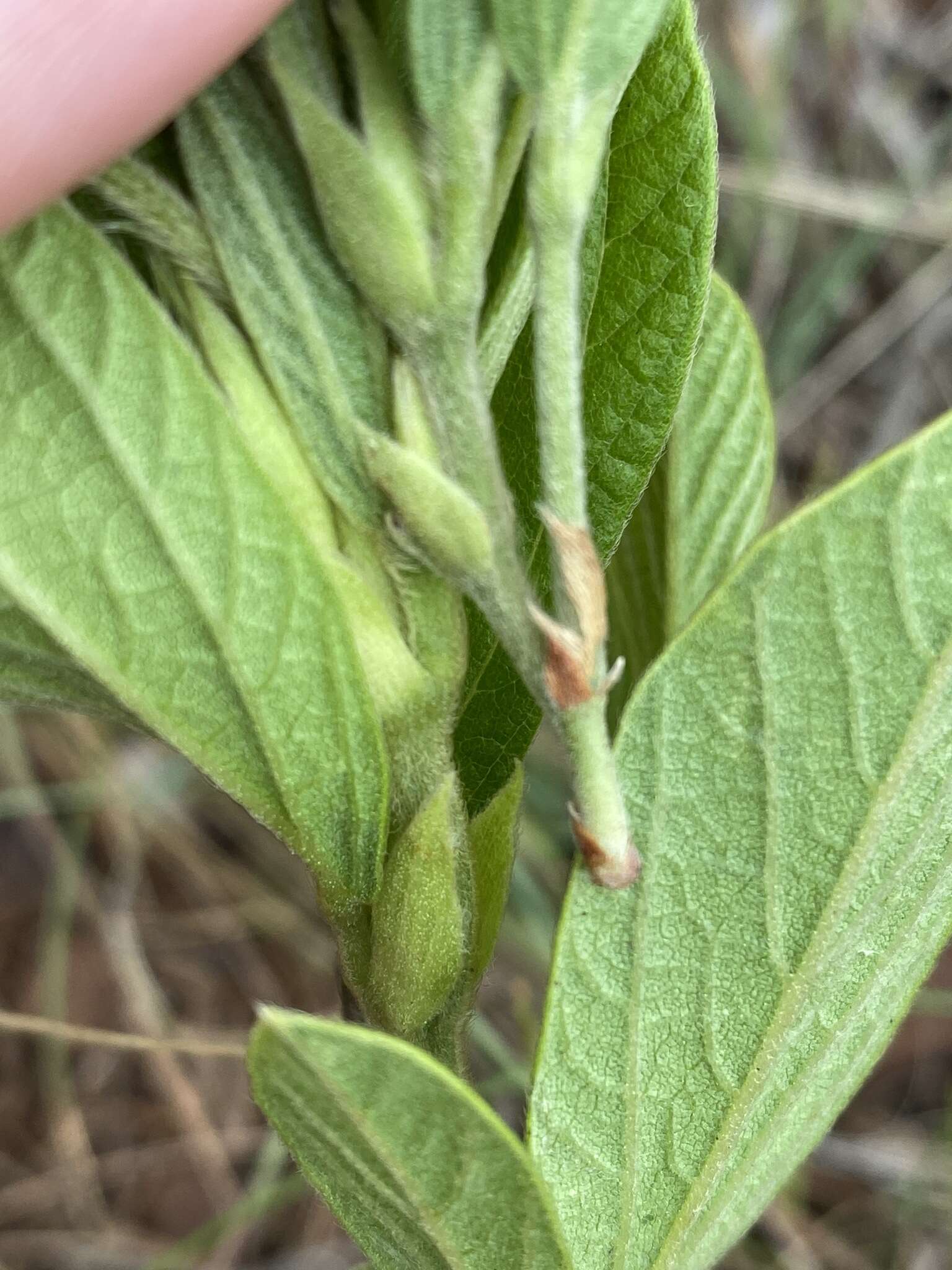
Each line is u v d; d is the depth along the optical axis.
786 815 0.10
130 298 0.08
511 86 0.08
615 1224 0.10
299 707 0.09
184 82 0.08
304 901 0.32
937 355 0.37
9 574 0.08
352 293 0.08
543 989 0.29
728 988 0.10
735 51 0.31
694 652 0.09
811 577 0.09
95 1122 0.33
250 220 0.08
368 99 0.08
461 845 0.09
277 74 0.08
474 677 0.11
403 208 0.08
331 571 0.09
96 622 0.09
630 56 0.08
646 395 0.10
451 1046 0.10
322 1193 0.10
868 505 0.09
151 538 0.08
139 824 0.32
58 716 0.30
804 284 0.33
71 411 0.08
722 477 0.13
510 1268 0.09
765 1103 0.10
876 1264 0.30
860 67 0.36
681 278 0.10
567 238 0.08
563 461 0.08
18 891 0.34
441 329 0.08
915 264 0.36
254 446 0.09
